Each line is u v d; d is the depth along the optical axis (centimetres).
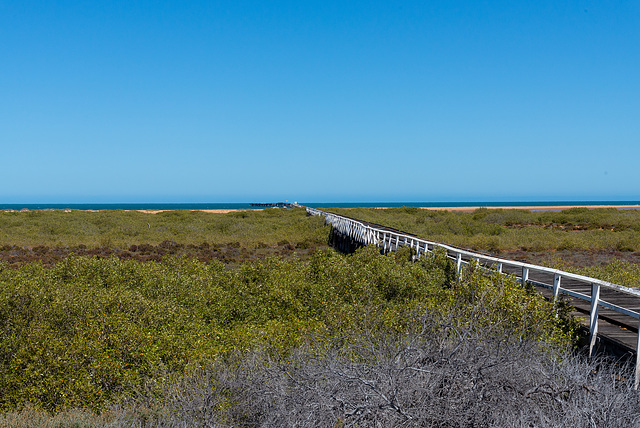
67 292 1080
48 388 683
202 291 1212
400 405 461
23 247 3028
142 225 4425
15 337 810
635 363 621
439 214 6831
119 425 570
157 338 835
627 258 2755
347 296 1109
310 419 484
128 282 1348
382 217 6169
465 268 1070
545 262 1983
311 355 640
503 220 5794
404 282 1181
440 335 556
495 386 468
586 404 461
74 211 6397
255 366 642
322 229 4053
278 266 1527
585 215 6022
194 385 638
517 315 690
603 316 878
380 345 530
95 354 748
